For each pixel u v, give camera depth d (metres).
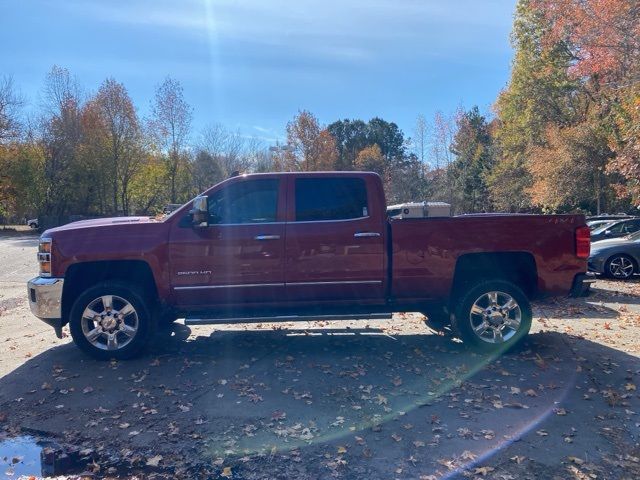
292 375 5.80
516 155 38.69
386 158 66.19
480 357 6.38
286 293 6.37
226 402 5.09
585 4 26.05
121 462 4.04
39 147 47.75
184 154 48.97
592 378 5.61
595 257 13.34
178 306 6.36
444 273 6.46
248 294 6.33
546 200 31.11
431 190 53.34
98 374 5.89
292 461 3.98
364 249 6.36
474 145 53.53
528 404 4.95
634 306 9.64
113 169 46.78
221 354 6.60
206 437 4.39
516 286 6.50
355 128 74.88
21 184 46.69
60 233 6.28
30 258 22.20
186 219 6.32
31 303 6.37
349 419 4.68
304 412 4.84
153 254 6.23
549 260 6.55
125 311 6.29
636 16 21.69
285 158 50.16
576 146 29.06
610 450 4.08
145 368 6.07
